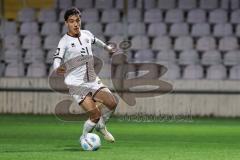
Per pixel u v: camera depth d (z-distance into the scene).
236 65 73.12
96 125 37.47
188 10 81.06
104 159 32.16
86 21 79.88
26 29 79.81
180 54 74.31
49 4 86.31
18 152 35.72
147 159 32.56
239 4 81.19
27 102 68.44
